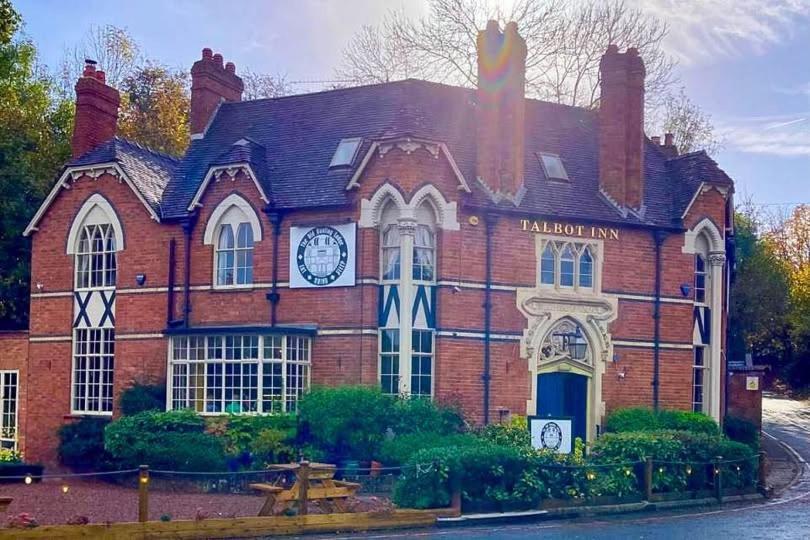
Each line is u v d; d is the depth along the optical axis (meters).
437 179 27.27
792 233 75.62
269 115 32.22
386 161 27.05
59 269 32.00
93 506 21.30
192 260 29.73
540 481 21.00
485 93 28.84
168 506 21.38
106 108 33.72
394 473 24.08
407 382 26.59
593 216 29.47
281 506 18.61
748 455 25.31
